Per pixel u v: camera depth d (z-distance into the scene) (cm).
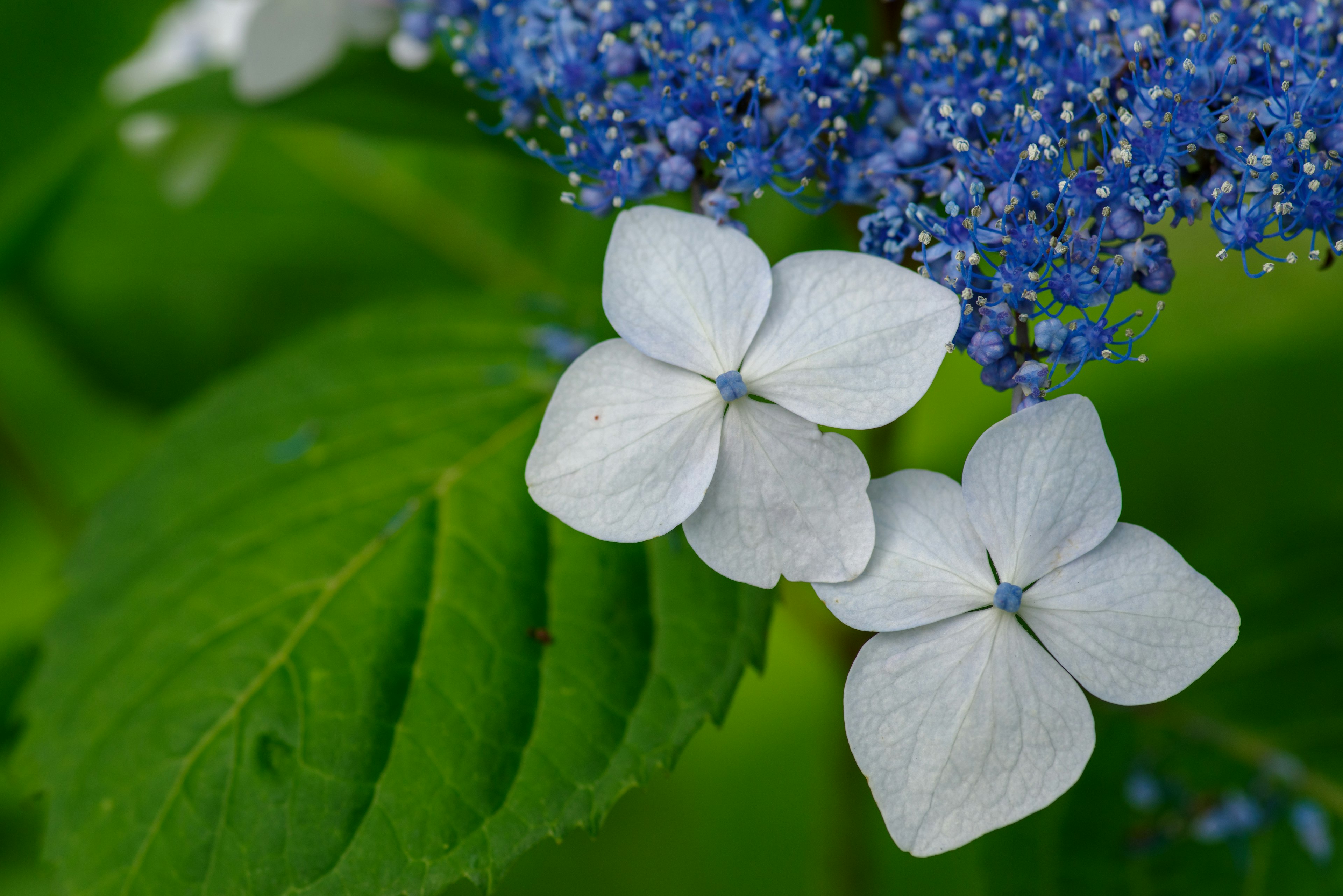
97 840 34
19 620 61
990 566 31
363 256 59
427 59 38
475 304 41
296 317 58
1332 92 31
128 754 34
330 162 59
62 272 57
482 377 39
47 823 34
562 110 34
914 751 31
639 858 53
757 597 34
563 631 34
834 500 31
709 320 31
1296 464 46
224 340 58
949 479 31
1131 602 31
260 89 38
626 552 35
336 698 34
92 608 37
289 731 34
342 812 33
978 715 31
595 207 32
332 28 38
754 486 31
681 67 32
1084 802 40
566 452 31
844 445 31
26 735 35
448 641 34
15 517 63
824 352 31
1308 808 39
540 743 33
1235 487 46
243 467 38
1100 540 31
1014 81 32
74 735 35
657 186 32
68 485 64
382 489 36
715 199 32
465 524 35
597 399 31
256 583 35
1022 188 31
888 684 31
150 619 36
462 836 33
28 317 57
